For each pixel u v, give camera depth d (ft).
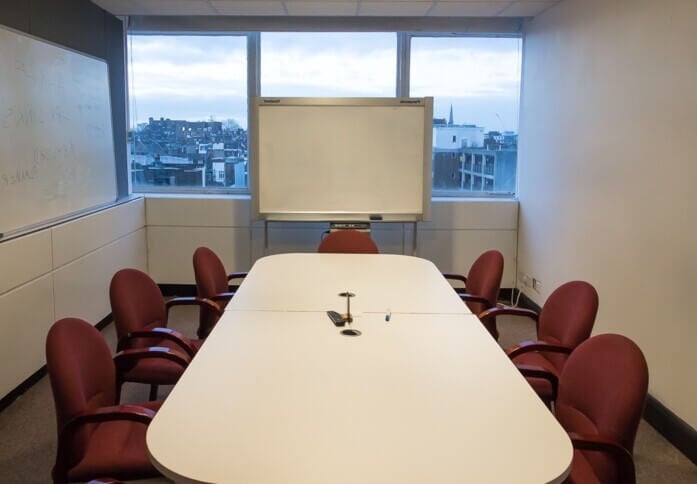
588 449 5.80
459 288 18.49
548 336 9.44
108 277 15.23
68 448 6.26
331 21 17.10
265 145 16.53
